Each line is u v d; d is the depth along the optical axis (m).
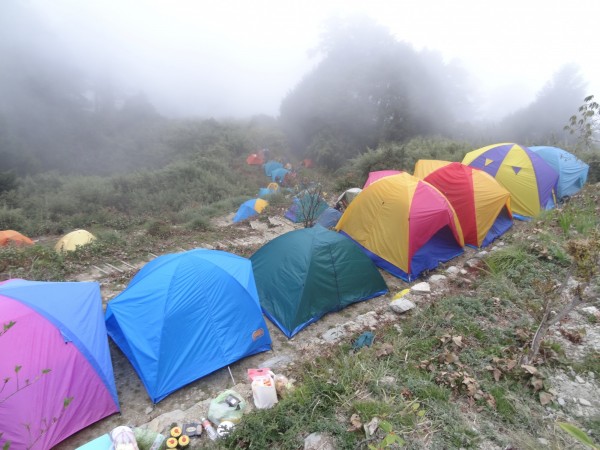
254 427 2.91
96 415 3.47
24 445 3.01
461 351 3.64
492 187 7.57
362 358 3.73
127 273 7.07
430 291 5.34
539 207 8.55
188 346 4.08
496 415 2.84
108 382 3.58
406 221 6.49
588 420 2.73
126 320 4.20
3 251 7.38
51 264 7.25
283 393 3.51
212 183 20.19
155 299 4.19
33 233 13.79
